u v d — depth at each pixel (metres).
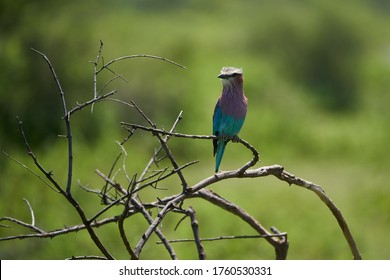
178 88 21.34
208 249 12.03
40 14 20.69
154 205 6.16
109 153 15.70
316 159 22.05
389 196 15.90
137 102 20.36
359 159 21.53
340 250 12.98
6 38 19.55
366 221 15.11
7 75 18.27
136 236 11.34
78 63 19.92
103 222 6.02
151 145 18.72
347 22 32.03
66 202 12.05
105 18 25.30
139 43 23.20
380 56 34.28
